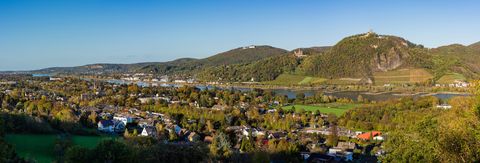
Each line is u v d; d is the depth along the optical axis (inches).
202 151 3216.0
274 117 6225.4
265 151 3496.6
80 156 2187.5
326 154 4005.9
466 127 1396.4
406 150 1419.8
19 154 3117.6
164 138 4281.5
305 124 6195.9
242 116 6274.6
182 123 5506.9
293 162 3619.6
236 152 3663.9
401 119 5556.1
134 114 6289.4
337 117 6446.9
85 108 6550.2
